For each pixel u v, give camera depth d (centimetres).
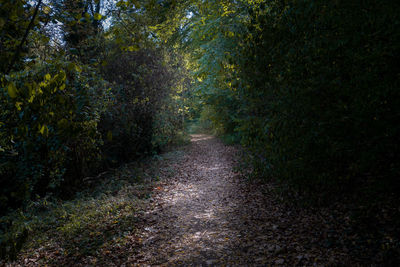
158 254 443
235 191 759
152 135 1309
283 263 374
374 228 411
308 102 411
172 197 749
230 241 466
